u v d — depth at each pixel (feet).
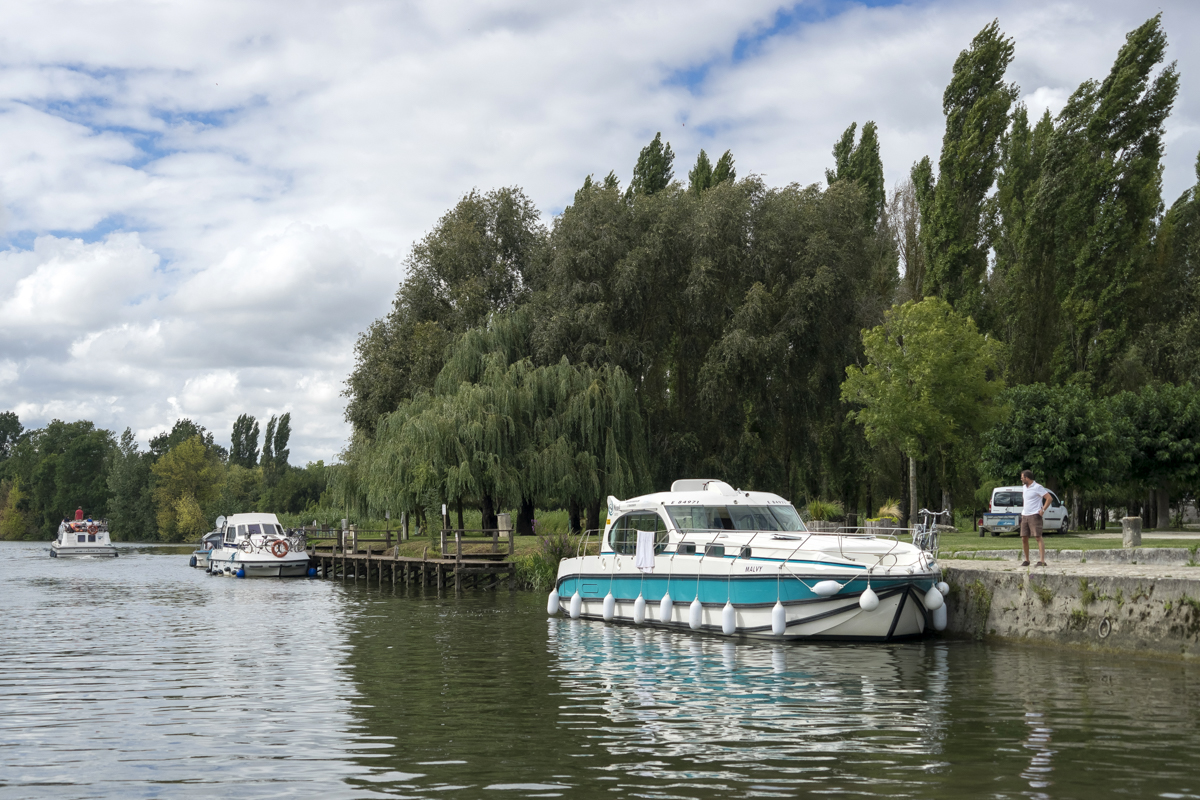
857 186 150.82
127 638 70.54
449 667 53.52
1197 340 153.17
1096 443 117.08
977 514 163.02
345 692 45.88
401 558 127.13
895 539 63.82
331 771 30.91
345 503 148.66
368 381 151.53
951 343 115.34
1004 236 171.73
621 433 125.18
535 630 71.56
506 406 121.70
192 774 30.89
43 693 46.78
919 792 27.53
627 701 42.39
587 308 131.34
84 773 31.30
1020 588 56.75
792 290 133.08
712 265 134.72
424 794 28.07
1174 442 125.90
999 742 33.37
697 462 134.62
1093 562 68.28
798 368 137.18
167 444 527.81
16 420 655.35
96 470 474.08
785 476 136.77
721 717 38.47
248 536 153.17
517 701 42.80
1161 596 48.83
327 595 113.50
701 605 65.46
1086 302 147.43
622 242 137.28
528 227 166.71
